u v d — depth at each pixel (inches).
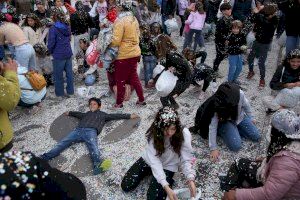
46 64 272.7
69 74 253.0
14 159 86.6
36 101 232.1
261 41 249.8
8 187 81.0
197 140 201.9
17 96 146.0
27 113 237.1
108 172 179.8
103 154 194.2
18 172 83.9
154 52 251.8
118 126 218.1
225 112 178.1
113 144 202.4
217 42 261.4
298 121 117.3
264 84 264.2
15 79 146.3
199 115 194.1
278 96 213.2
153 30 266.7
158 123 148.3
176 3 386.0
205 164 182.4
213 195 161.5
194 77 241.6
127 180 164.7
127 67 223.8
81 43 286.7
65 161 189.5
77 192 93.3
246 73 288.5
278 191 112.1
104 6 331.6
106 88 269.9
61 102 251.3
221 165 181.0
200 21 322.3
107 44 222.8
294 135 114.5
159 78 216.4
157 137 149.8
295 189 113.0
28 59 247.9
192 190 150.9
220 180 163.8
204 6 331.0
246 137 199.5
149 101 248.5
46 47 270.2
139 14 336.5
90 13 338.3
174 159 158.4
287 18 246.8
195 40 333.1
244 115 195.3
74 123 224.4
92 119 208.5
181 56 211.3
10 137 156.9
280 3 247.4
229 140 188.4
